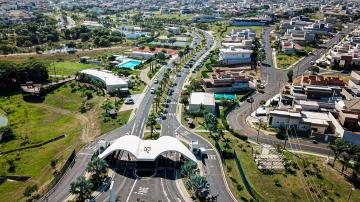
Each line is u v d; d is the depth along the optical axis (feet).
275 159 513.04
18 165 508.12
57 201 412.98
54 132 622.54
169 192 433.89
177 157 519.19
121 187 441.68
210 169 485.15
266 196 426.51
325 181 460.55
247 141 570.46
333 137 570.46
